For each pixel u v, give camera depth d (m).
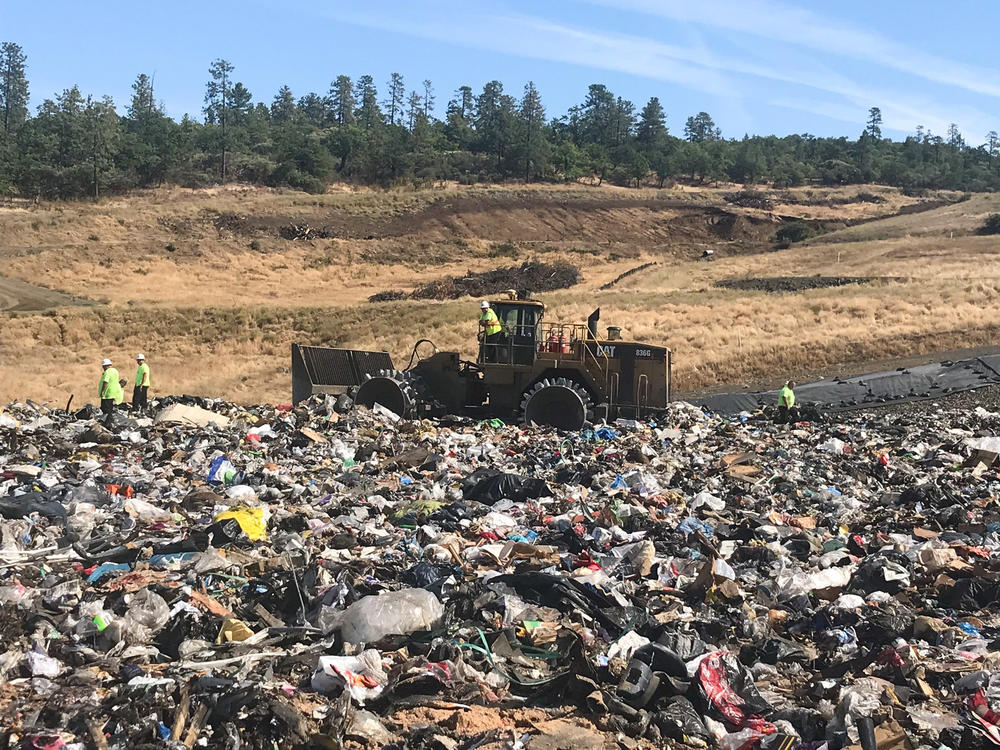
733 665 7.32
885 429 21.91
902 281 51.47
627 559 10.37
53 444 16.08
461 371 21.75
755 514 12.99
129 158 124.25
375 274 83.06
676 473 15.91
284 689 6.61
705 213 115.88
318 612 8.00
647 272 74.56
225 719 6.11
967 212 102.31
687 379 31.78
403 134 152.75
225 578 8.82
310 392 22.08
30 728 5.94
